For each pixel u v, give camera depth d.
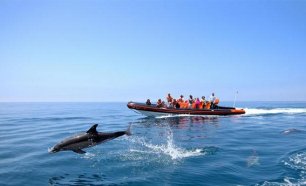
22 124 28.42
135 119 32.22
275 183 9.72
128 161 12.55
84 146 11.77
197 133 20.55
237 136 19.17
